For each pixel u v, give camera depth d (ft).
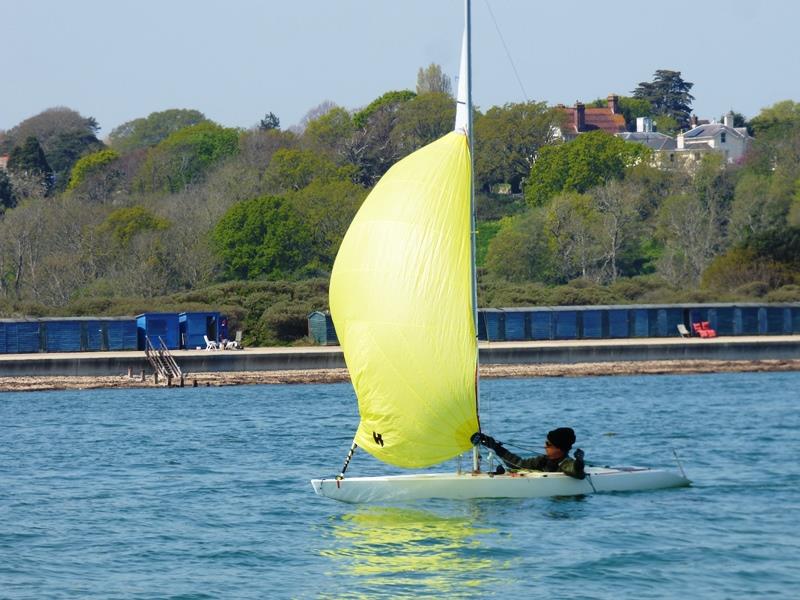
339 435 449.48
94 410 594.65
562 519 257.34
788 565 221.05
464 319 268.41
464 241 270.87
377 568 222.69
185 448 417.49
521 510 266.57
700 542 237.86
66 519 276.82
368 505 276.00
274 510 281.33
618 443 403.13
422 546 237.25
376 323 267.18
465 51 281.54
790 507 270.67
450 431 270.46
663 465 343.87
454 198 271.08
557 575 215.72
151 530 262.06
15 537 256.73
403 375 266.77
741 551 230.89
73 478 346.33
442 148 274.16
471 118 279.90
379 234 269.44
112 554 239.50
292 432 463.83
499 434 440.04
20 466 376.68
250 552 238.07
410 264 267.39
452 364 266.98
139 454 403.13
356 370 271.28
